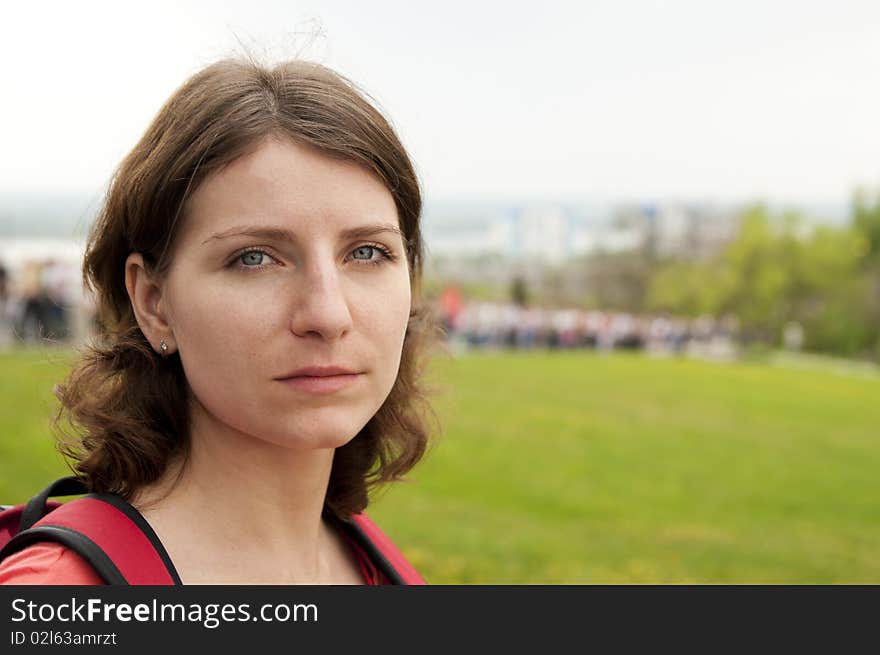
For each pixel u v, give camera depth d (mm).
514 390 21812
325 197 1281
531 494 13094
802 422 20094
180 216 1312
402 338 1397
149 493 1467
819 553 10844
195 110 1323
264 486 1461
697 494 13742
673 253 30891
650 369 26969
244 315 1271
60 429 1581
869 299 31172
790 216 31828
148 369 1502
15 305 19328
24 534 1270
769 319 30781
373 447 1797
